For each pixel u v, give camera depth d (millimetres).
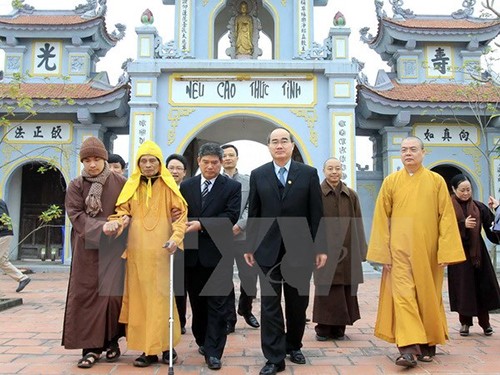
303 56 14047
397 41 16656
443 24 16844
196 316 4879
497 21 15922
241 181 6324
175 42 14148
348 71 13797
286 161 4605
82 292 4480
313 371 4355
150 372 4301
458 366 4512
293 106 13906
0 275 12859
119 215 4543
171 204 4625
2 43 16016
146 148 4617
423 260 4582
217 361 4430
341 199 5809
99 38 16438
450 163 15531
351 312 5797
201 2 14477
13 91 9750
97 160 4711
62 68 16125
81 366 4387
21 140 15195
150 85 13750
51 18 16359
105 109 14328
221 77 13906
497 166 15562
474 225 5766
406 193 4719
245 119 15781
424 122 15570
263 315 4344
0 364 4523
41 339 5566
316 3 14984
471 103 14398
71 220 4609
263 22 16156
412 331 4391
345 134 13688
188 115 13844
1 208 9117
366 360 4742
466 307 5715
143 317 4430
